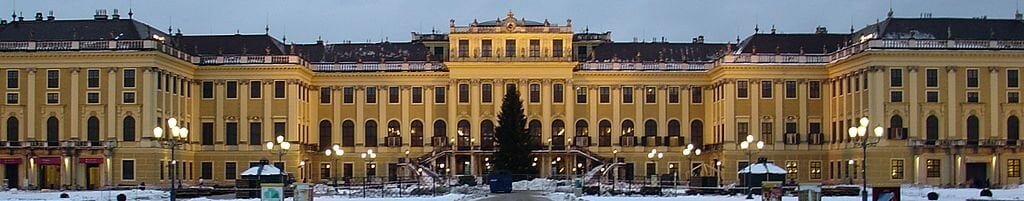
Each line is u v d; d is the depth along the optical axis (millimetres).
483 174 135375
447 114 143625
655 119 144000
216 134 136500
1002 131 123500
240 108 136250
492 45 141875
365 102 144750
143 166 123000
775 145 134625
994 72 123312
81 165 123750
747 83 134875
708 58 147375
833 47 138250
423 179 121938
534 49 142000
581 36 147625
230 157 136125
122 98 123375
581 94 144125
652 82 144125
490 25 142500
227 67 136000
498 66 141625
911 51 121938
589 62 143750
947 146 121938
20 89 125000
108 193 101000
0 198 94125
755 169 99938
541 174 140375
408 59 146500
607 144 143875
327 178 144625
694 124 144125
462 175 129125
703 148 143625
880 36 125812
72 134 124188
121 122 123625
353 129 144625
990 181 122438
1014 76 123812
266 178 101438
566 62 141125
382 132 144250
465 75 142125
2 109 125062
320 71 144250
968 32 125875
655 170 143500
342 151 133875
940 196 94250
